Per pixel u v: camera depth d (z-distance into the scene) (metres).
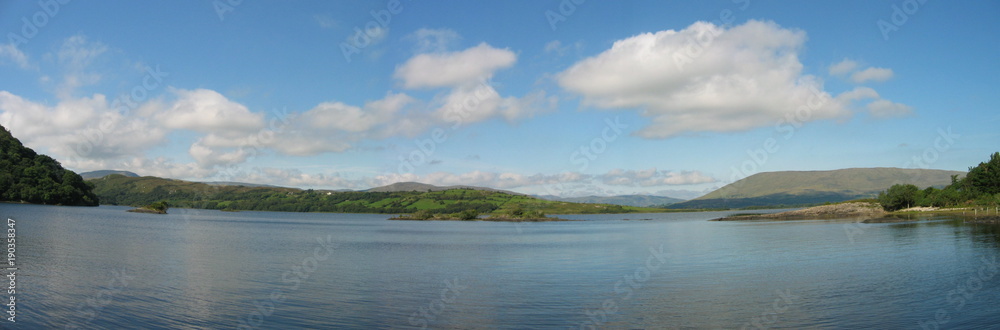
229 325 18.80
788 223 97.56
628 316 20.25
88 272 29.42
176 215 146.88
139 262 34.56
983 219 79.06
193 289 25.14
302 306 21.80
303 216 195.38
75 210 130.75
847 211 129.00
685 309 21.31
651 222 131.25
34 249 40.03
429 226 112.38
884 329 18.25
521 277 29.98
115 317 19.53
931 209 111.12
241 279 28.42
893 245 44.47
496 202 197.75
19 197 142.88
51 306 20.94
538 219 151.12
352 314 20.53
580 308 21.62
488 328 18.62
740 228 84.25
